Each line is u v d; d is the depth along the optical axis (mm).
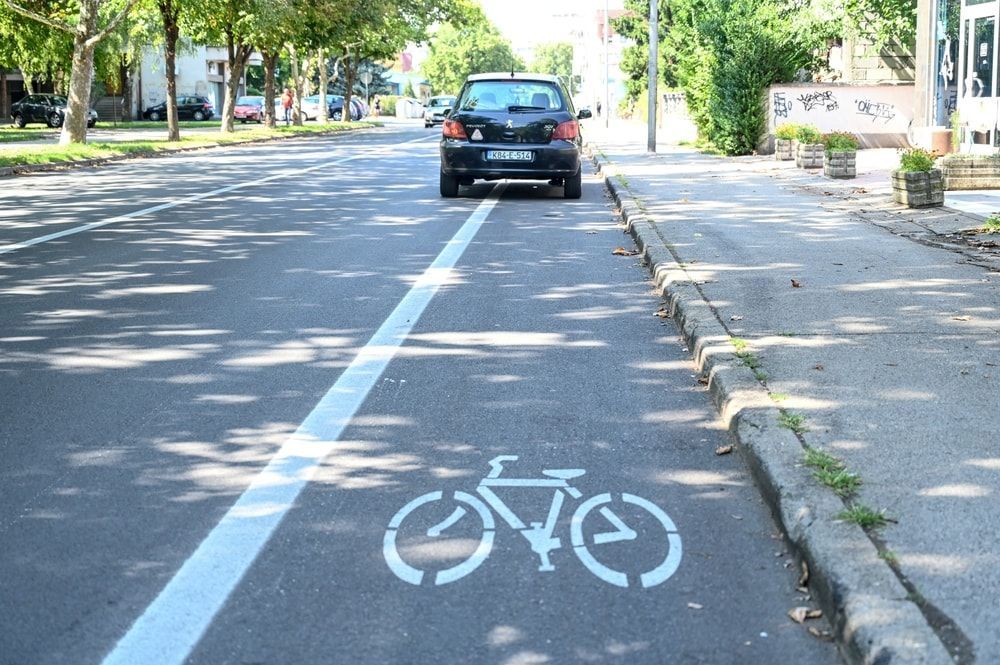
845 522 3926
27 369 6801
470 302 8961
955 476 4441
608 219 14875
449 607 3646
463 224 14188
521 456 5148
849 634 3262
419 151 33312
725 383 5852
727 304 8078
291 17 42000
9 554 4078
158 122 68438
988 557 3660
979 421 5191
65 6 39250
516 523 4348
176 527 4328
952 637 3154
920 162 14055
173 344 7453
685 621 3539
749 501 4562
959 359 6414
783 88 27562
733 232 12297
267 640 3428
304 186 19938
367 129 60531
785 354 6520
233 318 8297
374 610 3625
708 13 28266
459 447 5285
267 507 4535
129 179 21719
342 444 5344
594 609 3627
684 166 23344
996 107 21188
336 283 9789
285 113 72500
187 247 11984
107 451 5254
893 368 6191
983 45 22156
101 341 7559
